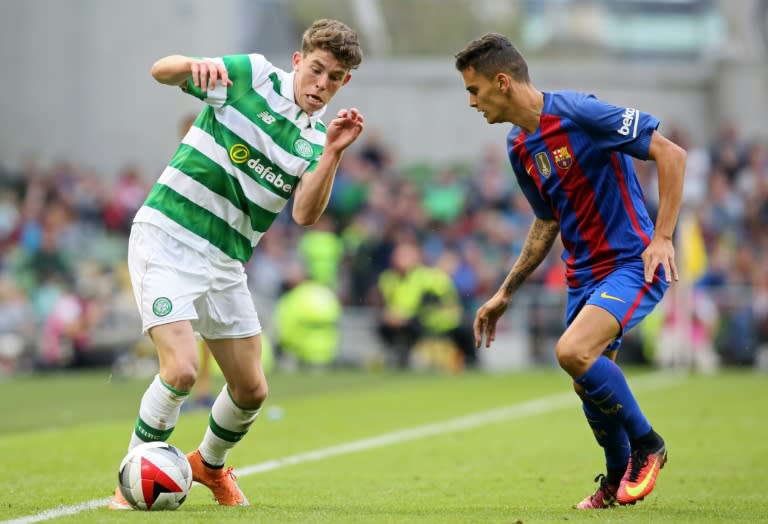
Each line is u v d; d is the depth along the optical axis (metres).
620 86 98.94
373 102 100.75
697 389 56.75
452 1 148.50
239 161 21.11
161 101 99.06
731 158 84.56
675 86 98.56
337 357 76.38
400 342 73.56
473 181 84.56
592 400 21.19
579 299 22.47
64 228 81.88
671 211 21.03
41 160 99.06
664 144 21.06
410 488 25.59
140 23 98.62
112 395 53.38
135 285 21.03
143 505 20.38
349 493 24.58
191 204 21.05
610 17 174.12
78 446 33.50
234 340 21.56
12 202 87.81
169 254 20.86
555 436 37.56
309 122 21.52
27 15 99.00
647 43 174.50
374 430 39.12
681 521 20.05
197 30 98.12
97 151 99.06
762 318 73.31
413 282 72.69
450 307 72.50
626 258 21.81
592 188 21.77
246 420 21.91
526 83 21.91
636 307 21.31
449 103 100.50
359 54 21.34
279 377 67.12
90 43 99.06
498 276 76.06
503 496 24.38
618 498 21.28
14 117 99.38
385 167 87.31
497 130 100.19
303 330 73.44
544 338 75.94
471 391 56.75
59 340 70.88
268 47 129.25
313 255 76.38
